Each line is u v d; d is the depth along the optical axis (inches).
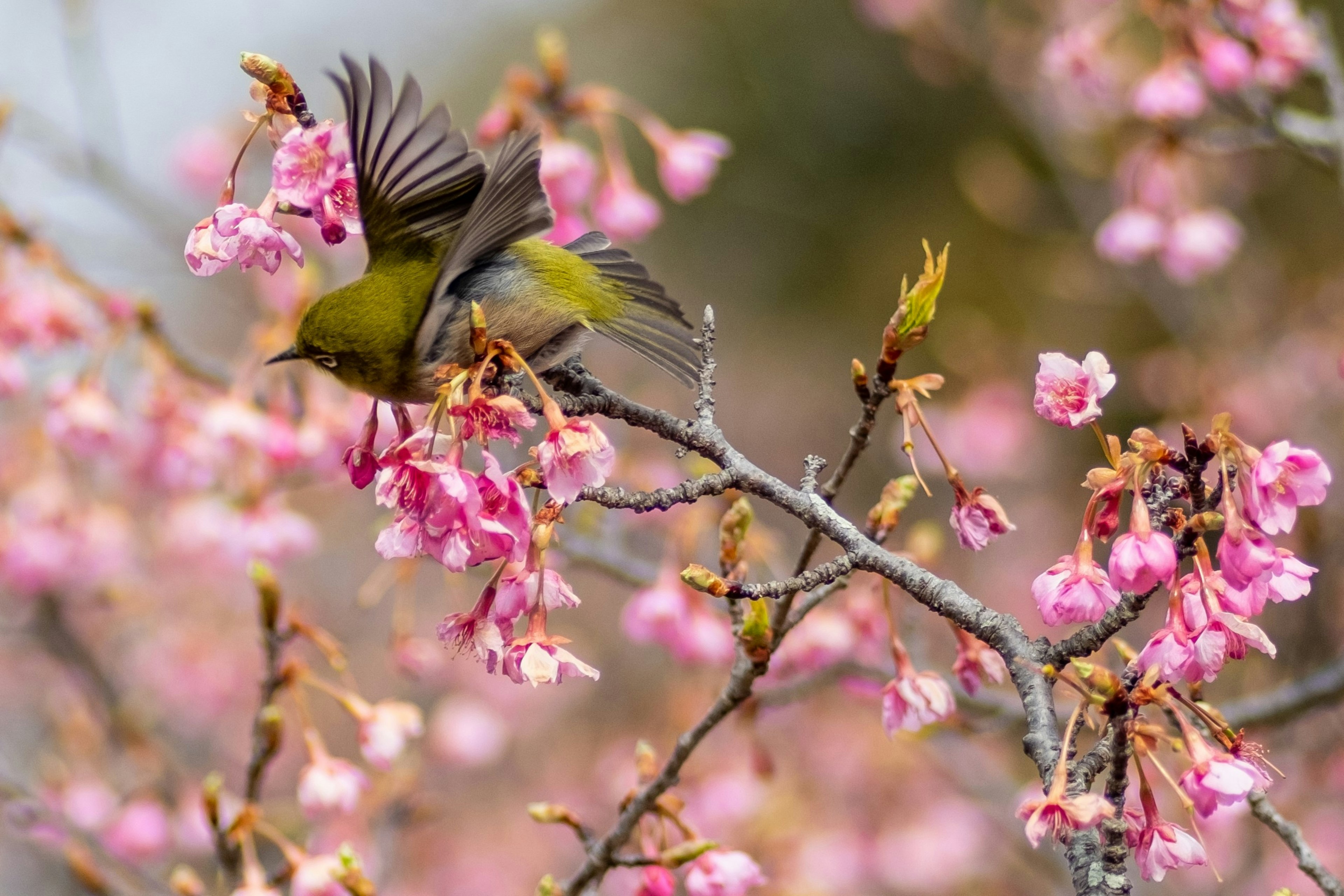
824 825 496.4
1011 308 849.5
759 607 205.0
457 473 162.4
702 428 186.2
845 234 936.3
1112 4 510.0
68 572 436.1
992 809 398.3
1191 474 162.6
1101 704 159.3
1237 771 159.3
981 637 167.5
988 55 661.9
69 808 413.7
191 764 549.6
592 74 992.9
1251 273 598.9
